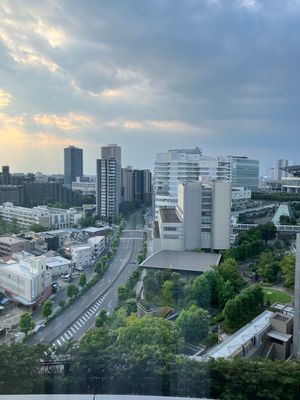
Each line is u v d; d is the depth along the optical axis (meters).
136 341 14.52
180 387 11.91
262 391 11.90
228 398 11.60
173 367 12.30
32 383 11.62
